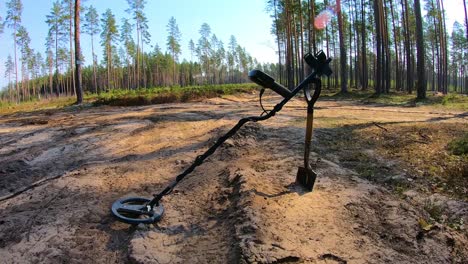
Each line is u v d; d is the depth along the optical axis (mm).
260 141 7660
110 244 3934
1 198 5262
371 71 64062
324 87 46812
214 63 88062
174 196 5066
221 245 3750
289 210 4266
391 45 42875
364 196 4746
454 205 4672
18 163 6719
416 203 4754
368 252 3645
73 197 5109
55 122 11023
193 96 19531
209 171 5957
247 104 16781
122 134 8844
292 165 5961
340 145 7324
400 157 6430
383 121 9891
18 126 10422
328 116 11219
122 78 84062
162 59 84125
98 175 6012
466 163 5867
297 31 41875
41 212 4676
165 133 8812
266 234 3725
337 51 57312
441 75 42188
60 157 7176
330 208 4395
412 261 3574
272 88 3996
